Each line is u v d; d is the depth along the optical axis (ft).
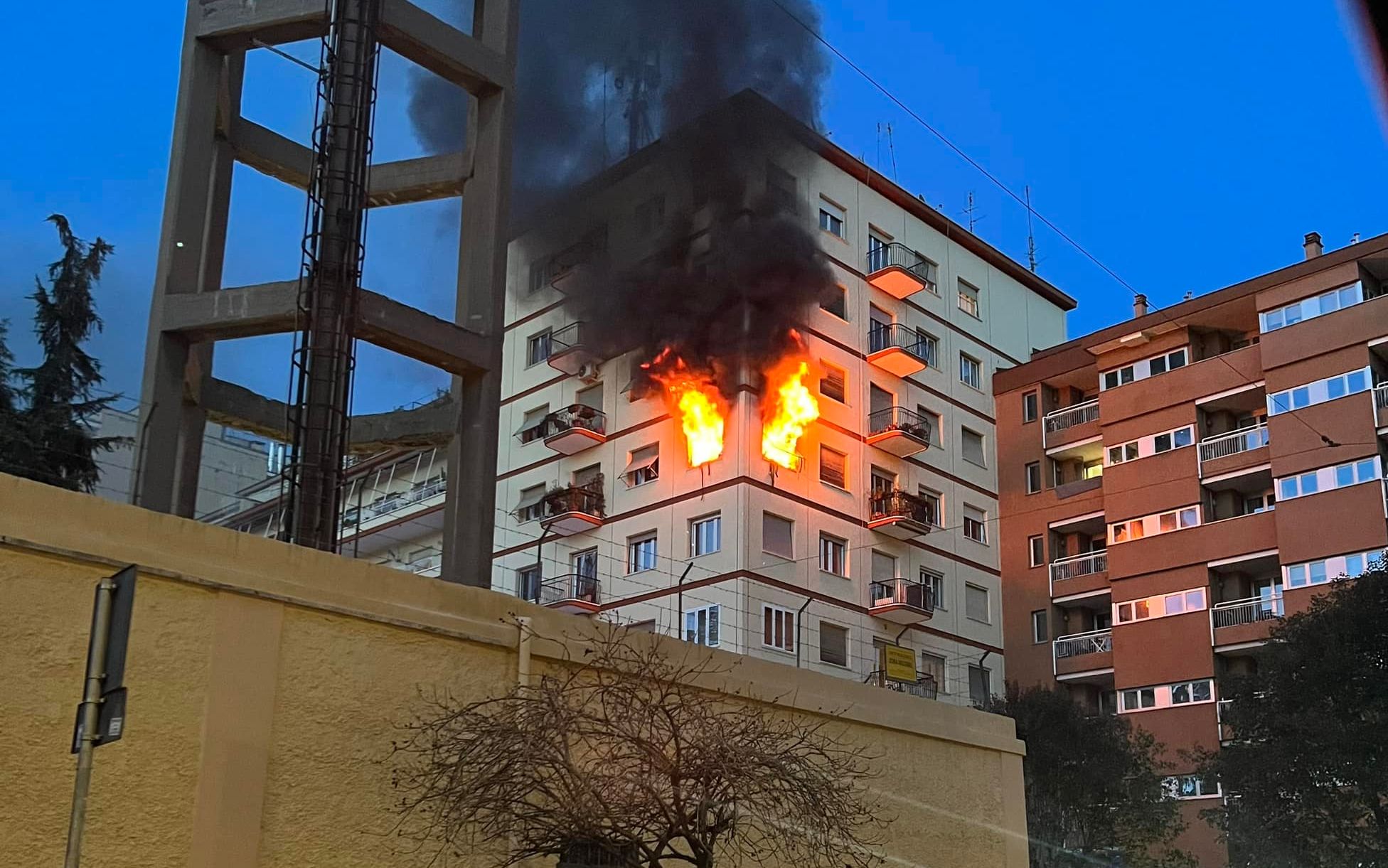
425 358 68.49
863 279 172.55
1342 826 105.19
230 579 29.35
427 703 32.27
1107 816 128.26
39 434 73.82
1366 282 154.92
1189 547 159.84
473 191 72.59
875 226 177.47
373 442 69.87
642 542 156.25
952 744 46.14
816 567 152.25
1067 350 181.16
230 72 71.51
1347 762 105.19
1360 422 148.25
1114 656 162.50
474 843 32.17
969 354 185.98
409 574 33.04
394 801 30.83
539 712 31.04
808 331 161.27
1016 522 179.73
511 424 179.52
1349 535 145.07
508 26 74.90
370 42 64.49
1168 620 158.81
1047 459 180.14
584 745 33.68
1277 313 159.43
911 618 158.20
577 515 159.12
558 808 30.89
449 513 68.18
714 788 31.22
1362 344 150.61
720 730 31.91
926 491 171.53
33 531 26.58
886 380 170.19
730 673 39.83
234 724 28.63
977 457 181.88
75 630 26.71
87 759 18.49
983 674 169.99
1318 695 110.42
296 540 54.19
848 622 153.69
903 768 43.96
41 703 25.90
